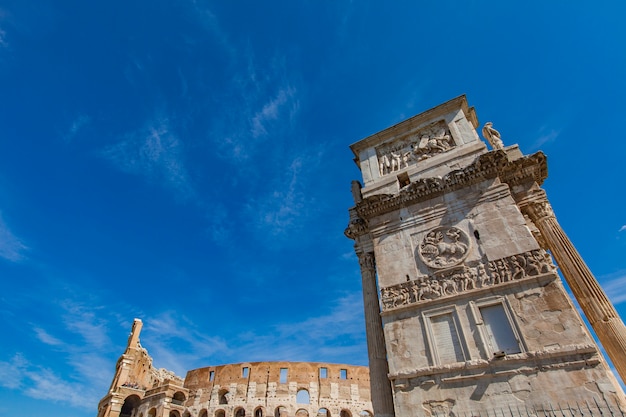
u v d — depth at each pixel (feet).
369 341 71.31
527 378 50.60
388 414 61.87
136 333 297.74
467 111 93.09
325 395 271.28
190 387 282.15
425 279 67.67
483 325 58.08
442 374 56.59
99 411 278.05
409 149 92.63
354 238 86.69
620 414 43.45
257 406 260.83
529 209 69.46
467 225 69.67
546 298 55.42
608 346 53.06
